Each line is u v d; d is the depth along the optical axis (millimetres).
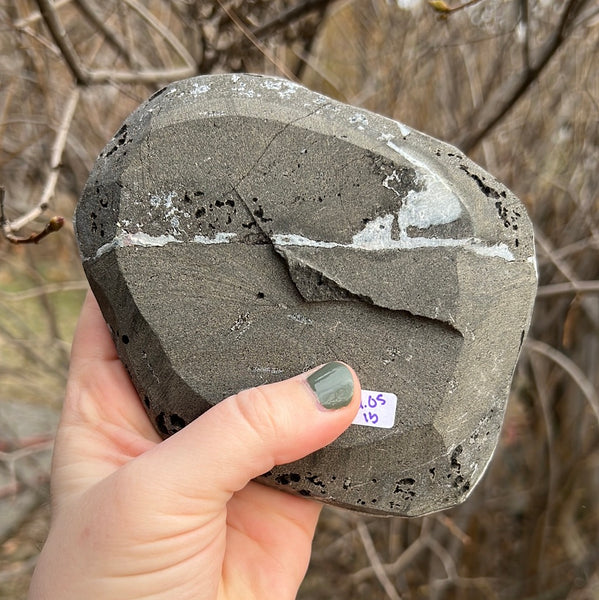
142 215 174
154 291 174
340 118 179
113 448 189
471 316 173
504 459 414
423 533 380
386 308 171
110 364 206
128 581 156
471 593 404
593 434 376
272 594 196
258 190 174
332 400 158
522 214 189
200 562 166
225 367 173
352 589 415
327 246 173
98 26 304
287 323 173
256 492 207
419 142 183
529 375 388
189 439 155
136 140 177
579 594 372
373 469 176
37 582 158
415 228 174
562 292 307
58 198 397
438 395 171
